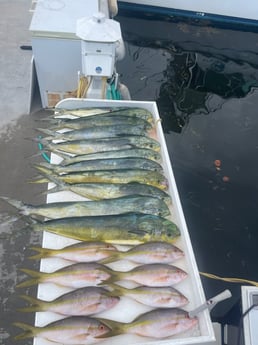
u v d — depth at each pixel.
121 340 1.04
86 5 2.58
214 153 2.96
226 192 2.63
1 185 2.10
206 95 3.69
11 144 2.34
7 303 1.63
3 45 3.07
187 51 4.33
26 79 2.81
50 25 2.29
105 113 1.88
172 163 2.82
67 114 1.90
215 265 2.16
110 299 1.10
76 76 2.48
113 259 1.20
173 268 1.18
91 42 1.85
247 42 4.64
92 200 1.44
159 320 1.06
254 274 2.13
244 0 4.56
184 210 2.46
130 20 4.72
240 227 2.40
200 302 1.10
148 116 1.89
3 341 1.52
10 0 3.60
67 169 1.57
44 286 1.15
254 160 2.93
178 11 4.76
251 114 3.49
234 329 1.37
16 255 1.81
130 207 1.38
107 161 1.59
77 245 1.22
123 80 3.71
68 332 1.03
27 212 1.37
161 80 3.79
